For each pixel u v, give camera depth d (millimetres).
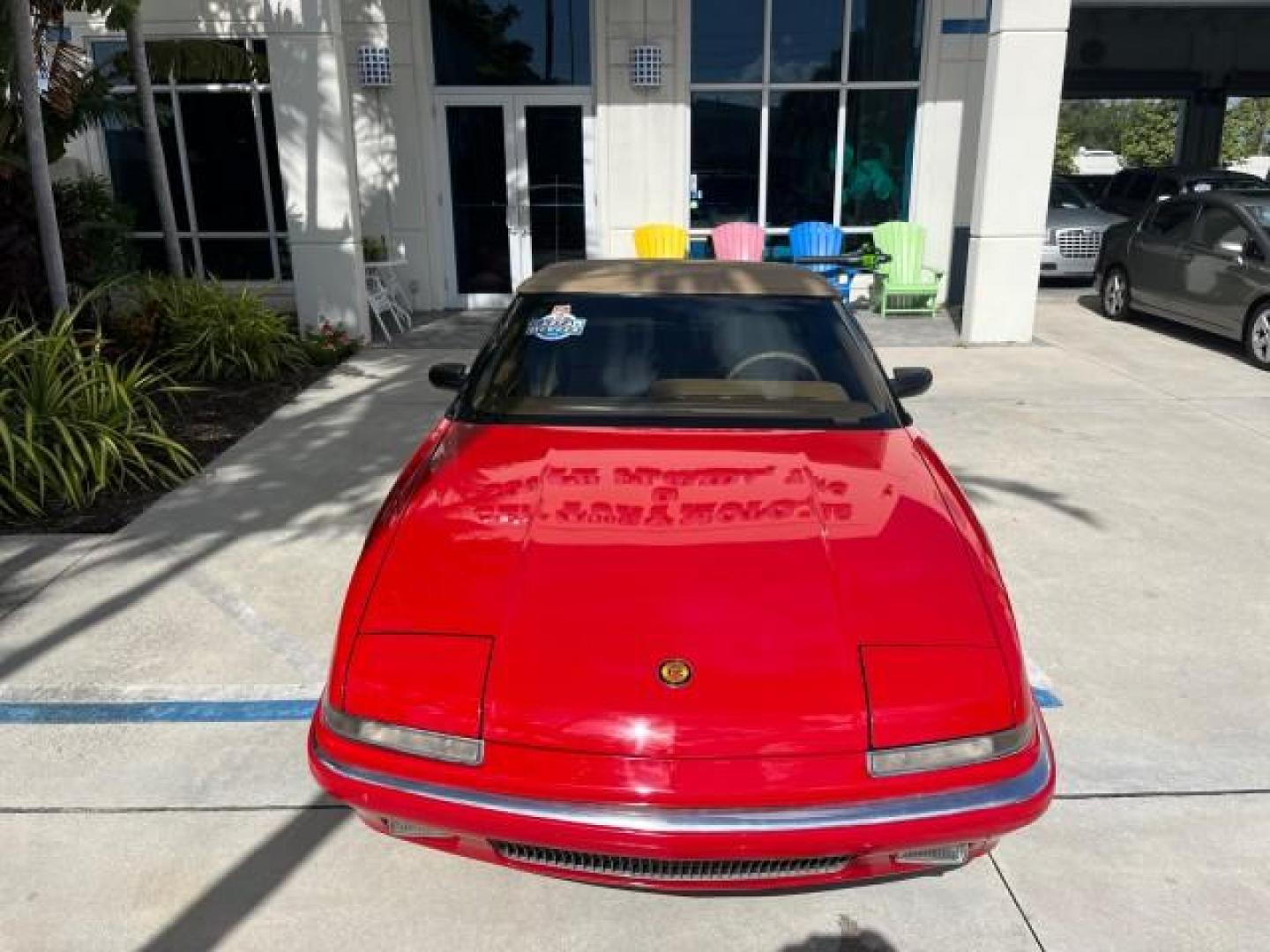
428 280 11984
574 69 11562
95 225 9000
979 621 2492
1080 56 21672
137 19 8938
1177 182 15039
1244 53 21641
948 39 11461
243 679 3740
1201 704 3615
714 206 12172
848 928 2604
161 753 3301
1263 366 8953
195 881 2742
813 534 2785
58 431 5684
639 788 2186
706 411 3541
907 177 12141
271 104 11062
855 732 2232
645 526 2811
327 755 2373
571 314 3932
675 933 2586
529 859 2367
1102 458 6387
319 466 6207
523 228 11992
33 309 8602
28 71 7090
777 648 2359
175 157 11234
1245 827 2980
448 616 2471
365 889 2721
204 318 8398
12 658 3887
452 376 4211
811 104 11844
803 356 3773
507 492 3018
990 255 9766
